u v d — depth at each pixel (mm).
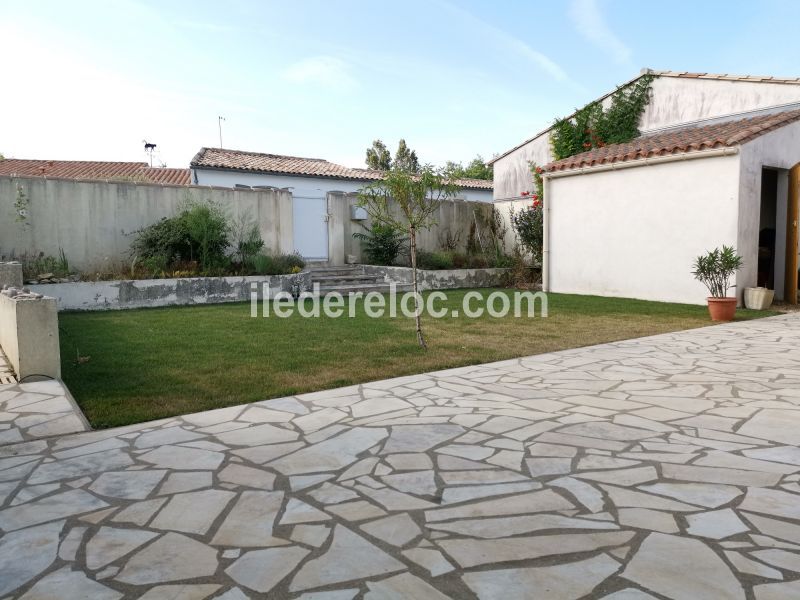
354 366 6039
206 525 2598
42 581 2156
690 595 1982
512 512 2666
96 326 8953
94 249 12469
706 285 10211
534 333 8273
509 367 6020
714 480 2979
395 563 2240
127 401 4719
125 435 3912
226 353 6723
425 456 3426
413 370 5848
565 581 2090
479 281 16297
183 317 10055
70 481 3131
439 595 2016
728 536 2391
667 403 4520
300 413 4383
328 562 2256
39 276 11023
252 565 2242
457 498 2834
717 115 15047
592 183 13367
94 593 2070
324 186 20906
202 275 12586
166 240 12648
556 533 2455
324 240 16203
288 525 2582
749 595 1977
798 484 2910
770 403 4465
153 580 2146
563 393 4902
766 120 11672
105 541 2463
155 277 12023
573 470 3160
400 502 2803
